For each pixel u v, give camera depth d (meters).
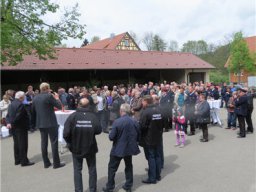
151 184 6.34
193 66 30.25
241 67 45.75
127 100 13.20
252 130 11.91
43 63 22.44
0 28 13.18
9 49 15.08
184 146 9.78
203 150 9.15
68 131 5.62
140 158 8.41
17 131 7.89
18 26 14.79
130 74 28.59
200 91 13.59
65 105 13.80
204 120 10.27
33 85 23.92
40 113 7.52
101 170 7.44
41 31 15.41
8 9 14.02
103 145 10.23
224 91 21.09
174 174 6.93
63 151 9.45
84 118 5.65
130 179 5.89
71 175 7.10
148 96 6.43
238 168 7.22
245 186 6.05
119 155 5.73
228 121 12.92
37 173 7.33
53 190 6.19
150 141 6.25
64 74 25.08
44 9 15.61
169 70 31.48
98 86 25.00
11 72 23.00
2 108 12.27
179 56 32.56
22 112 7.84
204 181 6.41
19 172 7.45
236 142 10.15
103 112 12.73
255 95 32.47
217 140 10.60
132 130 5.85
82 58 25.75
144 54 30.77
